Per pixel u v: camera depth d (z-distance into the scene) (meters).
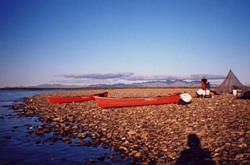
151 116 13.32
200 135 8.33
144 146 7.89
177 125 10.27
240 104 15.84
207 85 22.55
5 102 30.45
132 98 18.25
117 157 7.04
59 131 10.87
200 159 6.11
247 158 5.69
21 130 11.38
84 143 8.62
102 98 17.97
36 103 26.53
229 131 8.32
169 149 7.30
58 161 6.86
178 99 19.70
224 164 5.57
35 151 7.87
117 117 13.80
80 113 16.45
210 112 13.00
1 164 6.67
